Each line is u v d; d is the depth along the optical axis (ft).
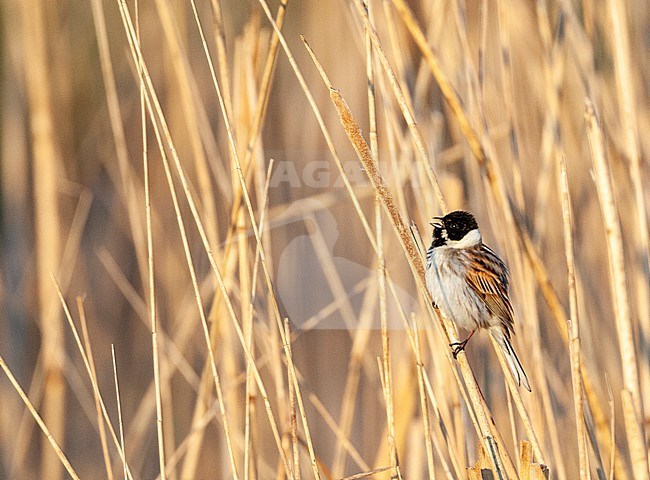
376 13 32.07
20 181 47.60
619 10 28.66
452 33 31.53
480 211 32.12
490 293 28.17
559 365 35.86
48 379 36.83
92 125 53.47
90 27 55.01
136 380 47.83
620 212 35.22
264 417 37.19
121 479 35.58
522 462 21.47
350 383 30.40
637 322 34.60
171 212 44.47
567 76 36.94
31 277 45.85
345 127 22.16
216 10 28.60
